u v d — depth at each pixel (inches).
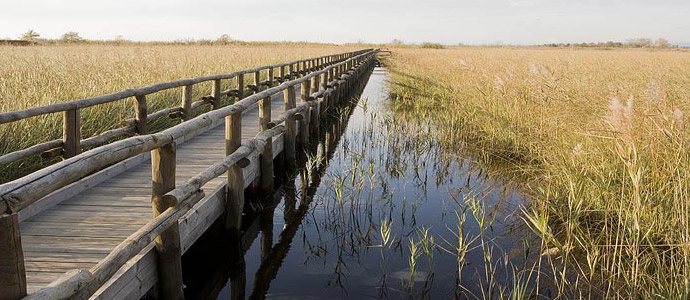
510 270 162.2
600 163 214.4
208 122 150.1
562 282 146.0
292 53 1159.0
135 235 107.7
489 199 234.5
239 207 186.7
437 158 309.0
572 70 649.6
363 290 152.6
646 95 205.0
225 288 162.4
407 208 224.7
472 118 378.0
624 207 174.4
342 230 201.2
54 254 127.0
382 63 1385.3
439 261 171.0
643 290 139.2
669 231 162.6
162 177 122.2
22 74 435.5
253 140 200.5
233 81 534.3
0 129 223.9
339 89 594.9
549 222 196.7
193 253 182.1
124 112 297.4
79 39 1888.5
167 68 539.8
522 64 727.1
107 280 97.9
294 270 167.8
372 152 333.1
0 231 71.2
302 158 339.3
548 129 285.0
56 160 229.0
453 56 1264.8
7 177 204.7
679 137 182.7
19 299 74.5
